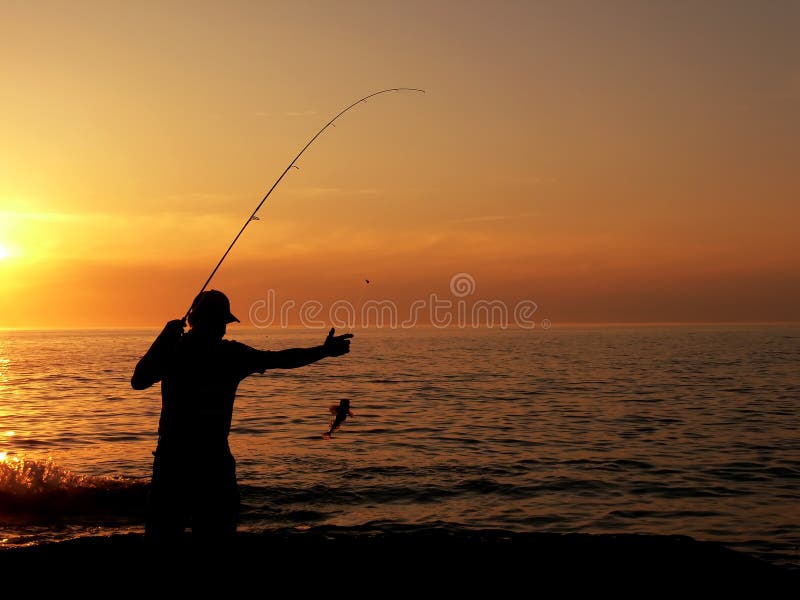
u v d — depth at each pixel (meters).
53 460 13.27
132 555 5.57
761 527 9.34
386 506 10.02
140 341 123.12
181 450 4.25
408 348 79.56
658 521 9.64
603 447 15.48
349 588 5.11
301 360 4.34
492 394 27.62
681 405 23.92
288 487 10.87
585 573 5.47
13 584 5.00
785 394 27.78
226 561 4.35
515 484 11.55
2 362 53.66
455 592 5.07
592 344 90.31
